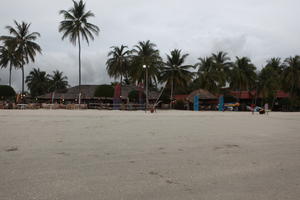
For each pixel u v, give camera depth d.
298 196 2.72
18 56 39.47
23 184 2.87
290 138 7.09
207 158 4.39
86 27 37.47
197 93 48.78
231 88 57.25
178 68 48.97
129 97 46.00
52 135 6.50
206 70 55.12
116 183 2.99
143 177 3.24
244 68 53.28
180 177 3.29
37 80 77.62
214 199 2.59
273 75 53.47
